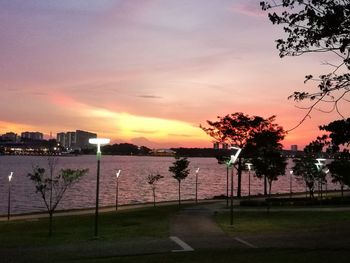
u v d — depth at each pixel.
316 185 116.88
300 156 67.62
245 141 72.31
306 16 11.12
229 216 42.56
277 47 11.75
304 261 17.33
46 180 42.75
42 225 38.16
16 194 107.12
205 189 135.00
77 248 24.89
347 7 10.44
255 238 28.47
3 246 26.03
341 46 10.72
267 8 11.70
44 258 21.61
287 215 42.75
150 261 18.97
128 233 31.31
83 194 110.31
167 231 32.38
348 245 24.39
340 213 43.59
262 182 177.38
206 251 22.20
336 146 12.01
